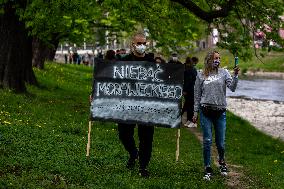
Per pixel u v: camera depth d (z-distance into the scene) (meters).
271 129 25.97
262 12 20.34
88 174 8.98
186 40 27.62
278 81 64.00
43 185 7.98
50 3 17.02
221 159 10.50
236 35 21.78
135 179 9.05
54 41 34.66
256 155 15.45
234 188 9.73
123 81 9.96
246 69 73.69
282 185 10.40
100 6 21.69
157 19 23.48
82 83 37.44
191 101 19.89
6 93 19.48
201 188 9.12
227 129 22.08
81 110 20.52
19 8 18.09
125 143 9.95
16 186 7.70
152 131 9.71
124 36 34.81
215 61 9.86
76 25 28.98
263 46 21.33
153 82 9.95
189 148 15.17
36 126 13.78
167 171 10.10
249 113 33.22
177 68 9.96
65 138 12.40
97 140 13.12
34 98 21.08
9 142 10.47
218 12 18.97
